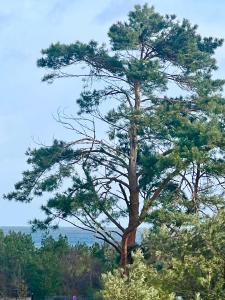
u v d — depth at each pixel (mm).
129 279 42031
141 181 72688
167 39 78438
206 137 69750
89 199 73062
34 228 74812
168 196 71312
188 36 78688
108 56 77688
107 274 41406
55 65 78750
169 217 63781
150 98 77312
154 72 74562
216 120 73875
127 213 75000
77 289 109750
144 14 78938
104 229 74312
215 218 43594
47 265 111688
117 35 77438
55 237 133875
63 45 78062
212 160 70938
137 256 42875
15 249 114312
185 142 70125
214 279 42375
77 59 78562
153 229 59906
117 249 74000
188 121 72500
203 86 77000
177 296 42438
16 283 111125
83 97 78438
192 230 44031
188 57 78062
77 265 110125
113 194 75688
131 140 76688
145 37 78562
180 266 42688
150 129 73750
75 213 73938
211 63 78812
